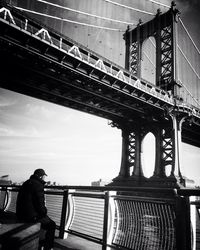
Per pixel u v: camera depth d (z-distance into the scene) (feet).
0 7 47.91
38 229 7.16
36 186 11.56
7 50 54.70
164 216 9.89
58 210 17.33
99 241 12.78
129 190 11.46
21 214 11.25
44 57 57.11
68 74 65.31
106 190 13.16
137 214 11.27
